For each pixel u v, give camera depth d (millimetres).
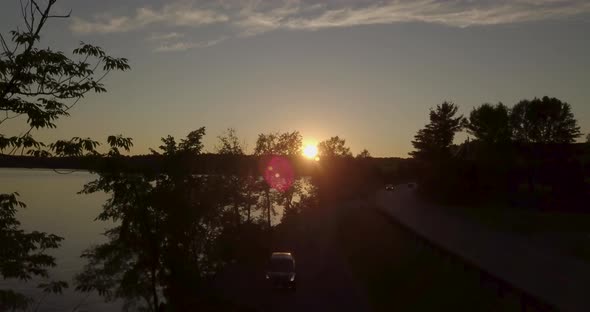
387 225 47750
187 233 24500
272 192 61750
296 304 23656
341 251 40375
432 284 23766
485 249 35031
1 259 10648
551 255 32812
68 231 69312
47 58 9680
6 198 10250
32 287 40156
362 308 22469
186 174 24500
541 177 80562
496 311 18359
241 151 50594
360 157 109875
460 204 77438
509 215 61094
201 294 24969
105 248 24281
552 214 62312
